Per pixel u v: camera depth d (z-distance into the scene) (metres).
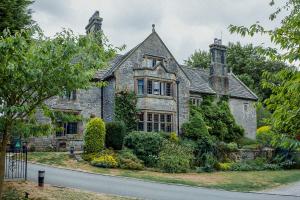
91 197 12.53
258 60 54.62
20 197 11.48
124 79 28.25
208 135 29.75
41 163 19.75
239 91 38.53
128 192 14.25
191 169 23.55
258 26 5.82
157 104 28.92
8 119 9.50
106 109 28.55
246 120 37.81
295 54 5.10
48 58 8.91
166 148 23.80
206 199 14.01
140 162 22.12
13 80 9.14
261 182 20.12
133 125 27.67
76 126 27.30
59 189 13.39
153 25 31.02
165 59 30.81
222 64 36.97
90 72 9.59
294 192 17.38
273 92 6.28
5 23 14.94
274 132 5.82
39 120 23.98
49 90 9.52
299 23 5.28
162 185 16.73
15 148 19.14
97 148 22.36
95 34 10.77
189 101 32.16
